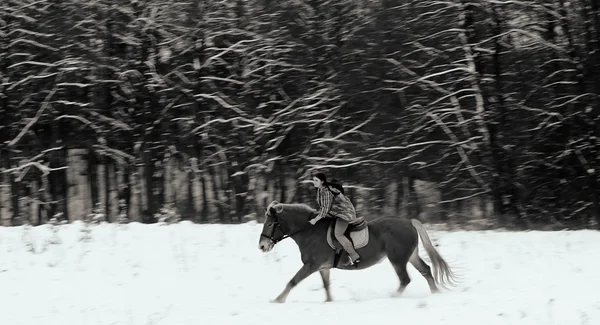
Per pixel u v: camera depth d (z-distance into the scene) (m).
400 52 29.97
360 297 11.61
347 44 30.61
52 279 13.12
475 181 28.73
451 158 28.97
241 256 15.09
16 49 30.70
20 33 30.70
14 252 15.16
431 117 28.50
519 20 30.06
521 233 19.08
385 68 29.91
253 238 16.64
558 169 29.31
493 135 28.88
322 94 30.50
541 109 28.73
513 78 29.86
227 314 10.00
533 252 15.77
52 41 30.78
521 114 29.19
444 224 26.08
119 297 11.67
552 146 29.34
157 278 13.31
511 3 29.08
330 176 29.62
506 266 14.13
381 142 29.14
